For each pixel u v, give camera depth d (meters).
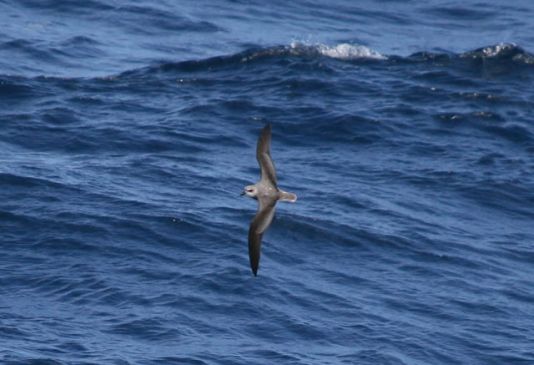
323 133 44.56
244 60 50.72
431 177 41.88
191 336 30.06
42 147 42.34
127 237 35.16
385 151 43.66
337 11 62.31
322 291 33.25
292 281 33.56
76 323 30.38
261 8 61.44
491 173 42.44
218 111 45.88
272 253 35.09
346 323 31.58
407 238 37.00
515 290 34.62
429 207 39.78
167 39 55.94
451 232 38.06
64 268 33.28
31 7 57.69
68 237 34.97
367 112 46.19
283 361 29.25
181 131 44.06
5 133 43.03
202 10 60.12
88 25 56.53
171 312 31.12
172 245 34.97
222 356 29.20
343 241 36.34
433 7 64.06
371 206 39.16
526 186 41.69
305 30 59.00
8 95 46.44
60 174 39.41
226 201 38.53
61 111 45.25
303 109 46.19
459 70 51.12
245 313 31.48
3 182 38.16
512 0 66.00
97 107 46.00
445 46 57.44
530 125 46.28
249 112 45.88
